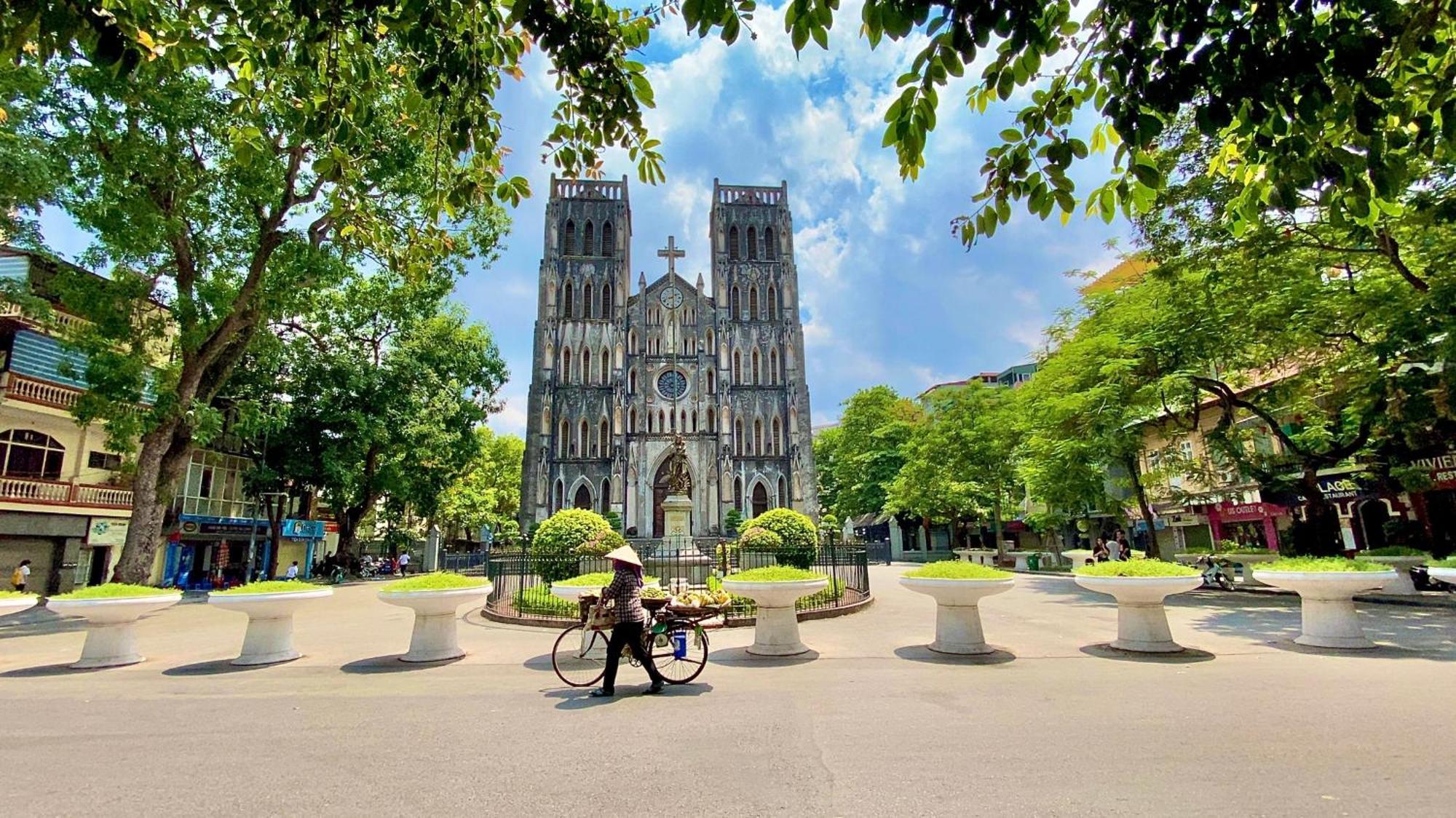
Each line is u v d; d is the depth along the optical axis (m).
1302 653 9.15
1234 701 6.54
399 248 7.55
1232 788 4.29
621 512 48.88
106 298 16.69
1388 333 12.92
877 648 10.04
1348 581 9.18
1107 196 4.36
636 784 4.53
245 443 31.36
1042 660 8.91
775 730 5.79
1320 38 3.34
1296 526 20.55
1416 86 3.89
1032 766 4.77
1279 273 15.34
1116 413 20.58
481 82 4.68
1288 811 3.93
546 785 4.53
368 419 30.95
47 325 17.36
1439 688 6.89
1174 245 16.42
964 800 4.17
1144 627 9.34
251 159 5.24
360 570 38.69
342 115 5.07
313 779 4.70
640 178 5.20
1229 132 4.68
